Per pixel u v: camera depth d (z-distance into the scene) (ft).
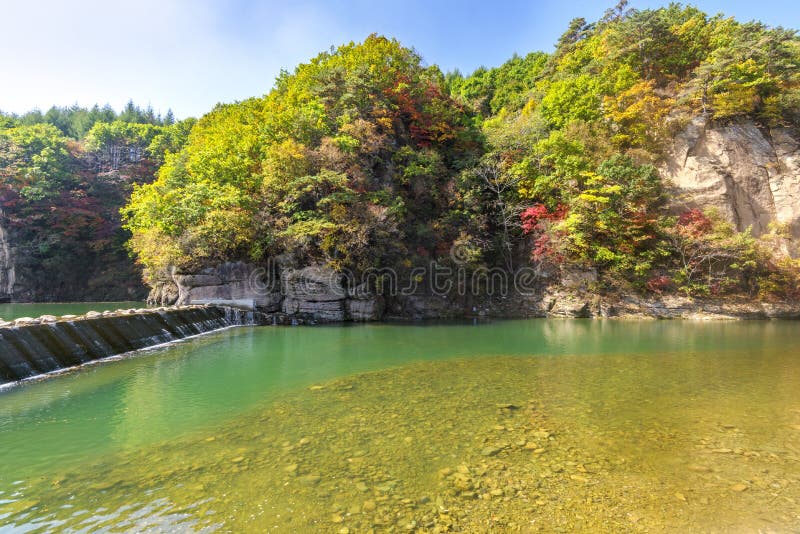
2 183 152.66
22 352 41.88
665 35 135.03
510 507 17.22
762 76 120.67
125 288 159.84
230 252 91.97
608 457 22.26
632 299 101.04
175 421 29.17
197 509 17.28
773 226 110.93
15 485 19.83
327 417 29.60
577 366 46.93
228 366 47.85
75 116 297.53
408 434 25.98
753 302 97.66
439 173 120.37
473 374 43.32
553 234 106.32
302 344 63.98
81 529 15.87
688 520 16.33
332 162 99.30
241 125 119.14
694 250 99.50
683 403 32.22
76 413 31.12
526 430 26.48
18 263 149.79
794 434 25.52
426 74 159.43
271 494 18.47
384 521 16.19
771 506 17.39
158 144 199.52
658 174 112.16
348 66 133.59
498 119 158.71
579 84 131.64
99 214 167.02
